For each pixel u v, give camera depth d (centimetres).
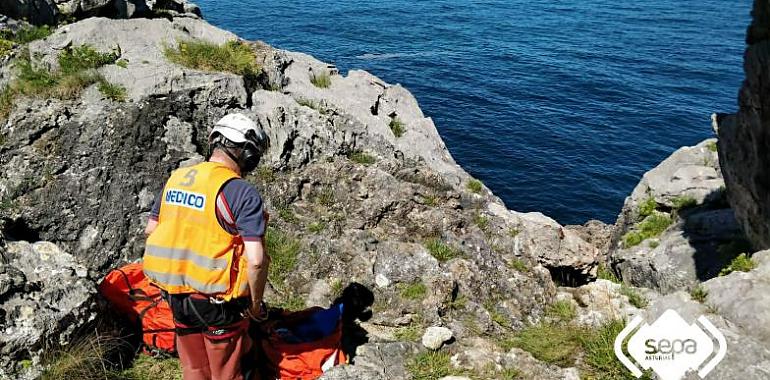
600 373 617
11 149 749
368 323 680
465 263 789
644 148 4922
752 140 990
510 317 742
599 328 706
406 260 744
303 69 1222
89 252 728
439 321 685
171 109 855
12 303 530
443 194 941
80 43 924
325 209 867
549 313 778
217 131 452
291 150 921
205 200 429
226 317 449
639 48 8600
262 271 433
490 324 706
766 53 934
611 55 8125
